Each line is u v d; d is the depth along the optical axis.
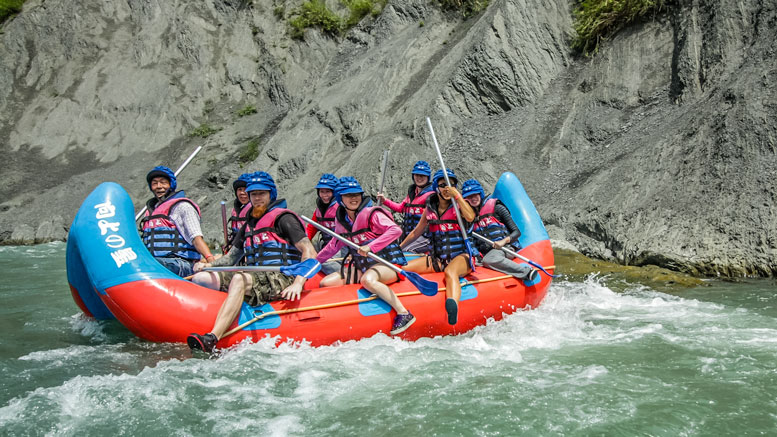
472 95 14.70
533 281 5.98
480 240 6.04
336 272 5.89
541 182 12.24
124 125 21.09
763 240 8.15
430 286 4.99
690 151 9.98
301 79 21.31
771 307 6.26
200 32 22.95
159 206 5.53
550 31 14.70
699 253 8.48
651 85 12.63
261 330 4.65
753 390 3.78
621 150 11.57
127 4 24.05
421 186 6.97
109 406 3.62
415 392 3.86
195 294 4.68
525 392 3.81
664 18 13.23
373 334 4.97
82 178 18.66
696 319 5.76
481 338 5.15
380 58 18.14
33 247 14.31
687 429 3.26
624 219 9.77
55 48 23.08
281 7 23.08
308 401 3.74
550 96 14.04
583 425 3.32
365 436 3.26
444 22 18.06
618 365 4.35
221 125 20.84
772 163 8.80
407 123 14.97
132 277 4.65
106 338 5.27
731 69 10.91
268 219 4.81
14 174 19.23
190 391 3.87
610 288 7.56
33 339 5.28
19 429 3.30
